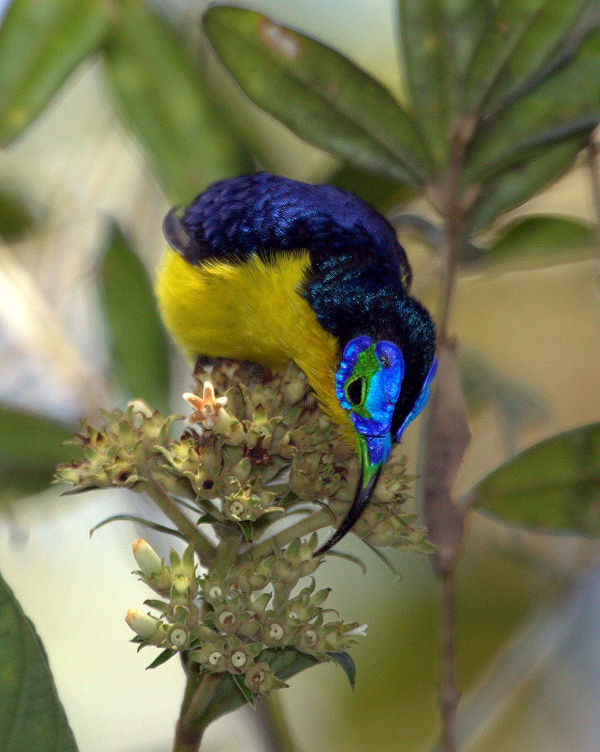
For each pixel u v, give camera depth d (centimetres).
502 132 771
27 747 500
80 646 1127
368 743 1183
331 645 539
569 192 1109
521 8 754
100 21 893
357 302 839
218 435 599
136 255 970
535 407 1066
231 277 906
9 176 1062
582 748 1134
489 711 867
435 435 745
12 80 866
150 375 941
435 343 816
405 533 599
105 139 1071
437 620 1205
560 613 908
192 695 554
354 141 798
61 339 957
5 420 803
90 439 575
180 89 941
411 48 788
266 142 1101
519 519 762
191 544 539
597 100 761
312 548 557
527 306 1343
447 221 782
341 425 797
